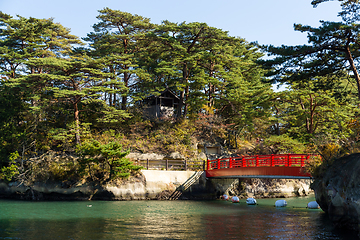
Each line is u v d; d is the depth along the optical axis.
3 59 43.75
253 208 27.72
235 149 45.75
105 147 31.88
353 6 22.97
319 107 42.59
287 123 50.84
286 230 18.69
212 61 47.09
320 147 24.55
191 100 46.03
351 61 22.25
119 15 48.53
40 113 36.50
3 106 35.97
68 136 36.47
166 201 32.12
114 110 38.66
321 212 25.31
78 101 38.28
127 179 33.22
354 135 26.05
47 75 34.66
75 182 32.62
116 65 49.34
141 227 19.45
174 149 40.41
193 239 16.69
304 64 23.05
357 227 16.66
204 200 33.91
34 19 44.75
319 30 20.69
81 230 18.52
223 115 50.44
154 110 47.41
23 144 34.00
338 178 19.06
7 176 32.34
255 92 43.59
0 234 17.38
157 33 45.41
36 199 32.22
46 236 17.06
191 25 43.06
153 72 49.69
